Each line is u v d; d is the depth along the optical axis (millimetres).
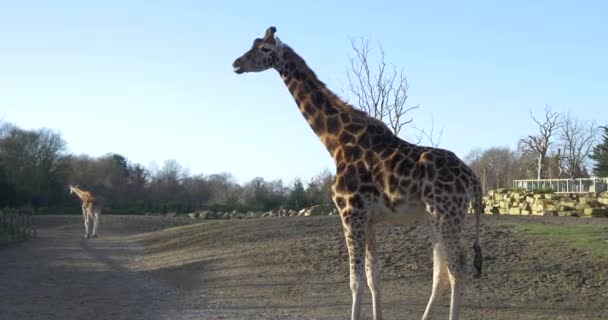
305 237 18344
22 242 25719
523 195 25062
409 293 11469
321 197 45562
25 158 57625
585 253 13195
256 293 11930
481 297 10906
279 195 55969
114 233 32594
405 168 7617
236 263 15844
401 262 14000
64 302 11086
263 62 8617
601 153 53375
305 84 8672
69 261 18625
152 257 19672
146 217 41312
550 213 22531
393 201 7695
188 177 73875
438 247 7695
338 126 8320
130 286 13398
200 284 13383
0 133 58469
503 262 13148
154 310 10281
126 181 69938
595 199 22422
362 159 7938
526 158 63812
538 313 9648
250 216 40625
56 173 60500
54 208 53469
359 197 7867
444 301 10695
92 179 67125
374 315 8031
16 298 11430
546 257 13188
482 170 64062
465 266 7438
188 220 39344
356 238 7832
